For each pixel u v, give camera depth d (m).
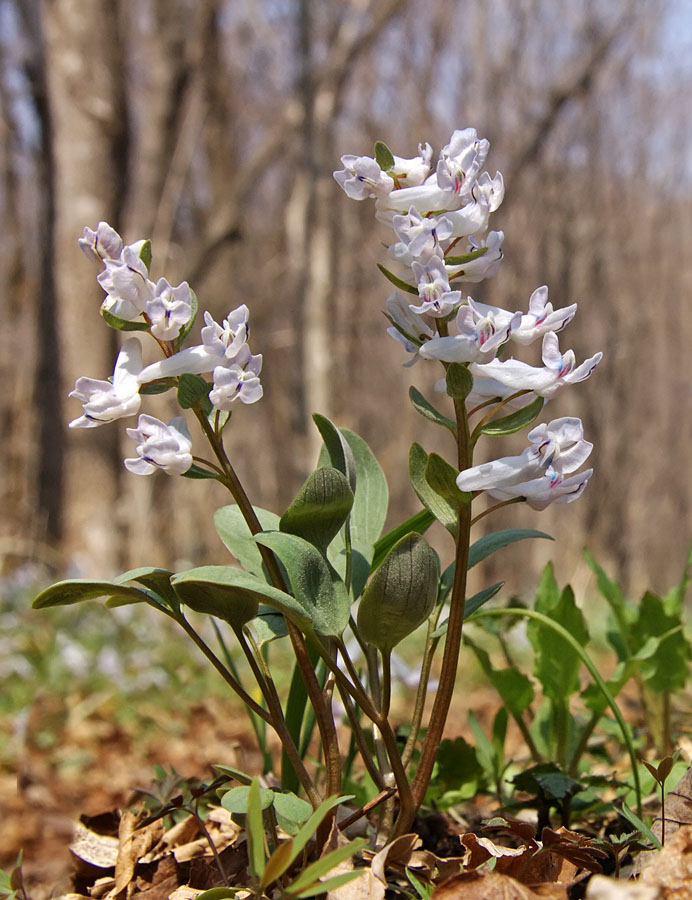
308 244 15.34
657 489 30.72
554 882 1.36
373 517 1.66
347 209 21.28
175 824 1.84
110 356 11.85
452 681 1.41
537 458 1.27
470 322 1.27
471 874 1.26
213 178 16.81
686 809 1.42
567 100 17.80
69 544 11.97
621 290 25.09
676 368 29.48
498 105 20.05
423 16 19.88
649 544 31.16
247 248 22.92
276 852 1.11
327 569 1.34
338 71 15.20
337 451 1.45
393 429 23.73
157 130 13.72
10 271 18.72
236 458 25.34
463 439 1.37
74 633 8.23
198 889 1.54
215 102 16.41
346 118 20.78
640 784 1.80
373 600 1.29
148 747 5.86
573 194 23.20
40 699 6.51
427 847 1.72
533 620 1.98
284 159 21.55
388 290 22.05
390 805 1.52
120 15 11.85
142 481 12.31
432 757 1.43
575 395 24.86
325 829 1.40
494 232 1.34
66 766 5.23
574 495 1.30
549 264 22.84
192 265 14.89
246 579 1.23
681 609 2.09
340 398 21.36
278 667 7.47
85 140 11.69
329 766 1.42
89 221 11.74
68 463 12.03
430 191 1.33
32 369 14.02
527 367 1.32
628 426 26.34
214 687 7.12
